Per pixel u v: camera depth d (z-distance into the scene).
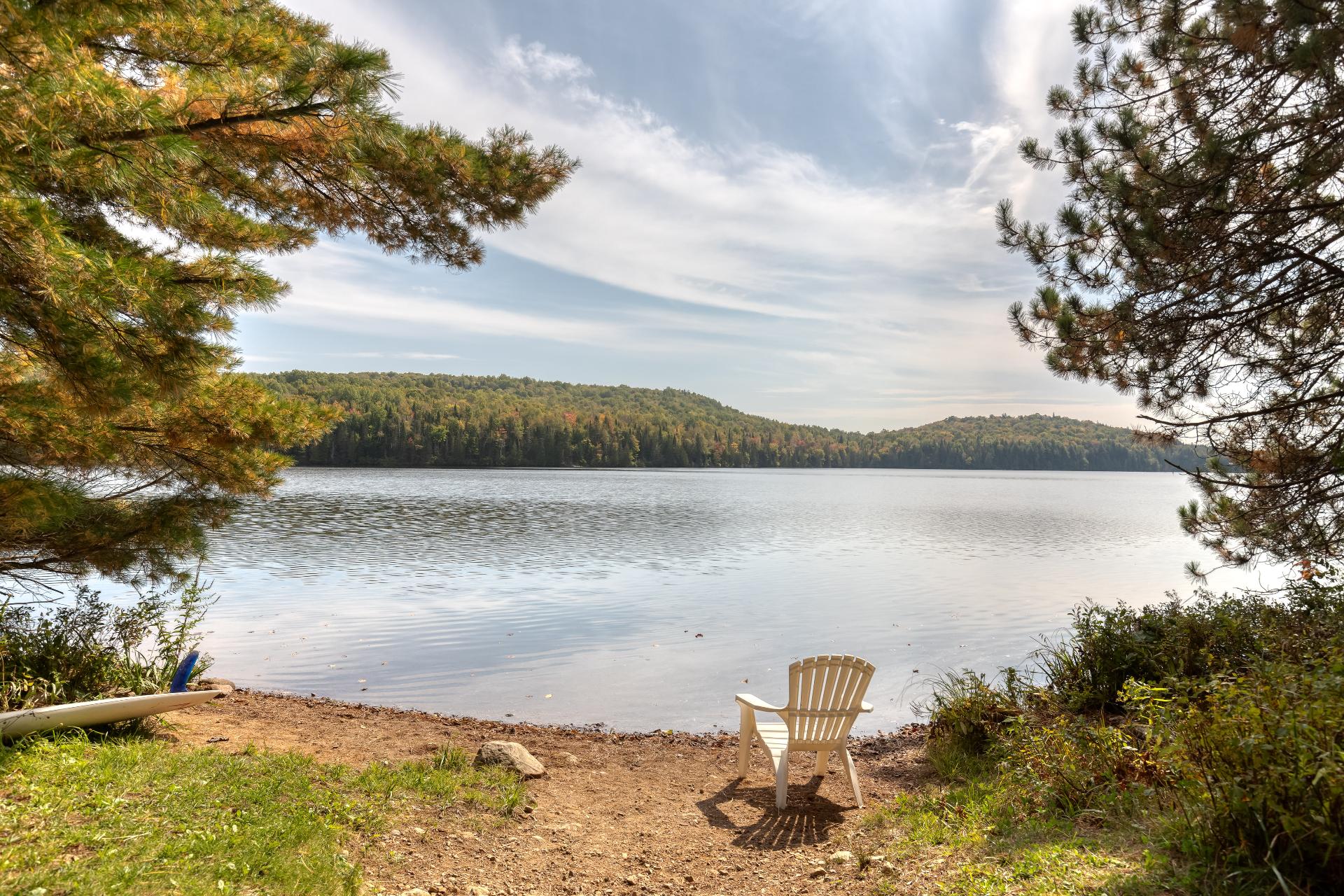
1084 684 5.91
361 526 28.72
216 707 6.42
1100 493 82.12
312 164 5.51
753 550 24.80
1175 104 6.04
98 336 3.63
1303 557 6.20
